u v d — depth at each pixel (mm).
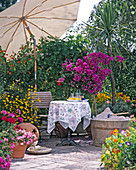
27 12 6602
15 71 6695
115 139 2643
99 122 5047
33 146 4695
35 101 5914
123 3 7207
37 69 6879
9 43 7531
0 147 3043
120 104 6527
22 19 6707
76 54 6875
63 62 6918
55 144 5582
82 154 4461
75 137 6609
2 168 2885
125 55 7504
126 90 7543
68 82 6762
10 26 6988
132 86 7426
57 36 7621
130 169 2467
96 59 6129
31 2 6223
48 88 7004
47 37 7266
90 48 7012
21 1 6086
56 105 5270
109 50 6684
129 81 7504
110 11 6488
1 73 6645
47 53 6941
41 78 6844
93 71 6047
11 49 7766
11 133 3725
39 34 7555
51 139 6316
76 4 6551
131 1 7289
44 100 6027
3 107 5398
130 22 7277
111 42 6539
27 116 5535
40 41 7109
